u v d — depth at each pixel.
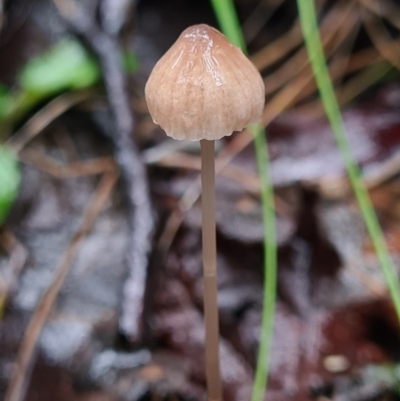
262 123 0.25
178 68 0.15
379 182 0.23
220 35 0.15
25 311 0.21
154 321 0.20
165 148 0.24
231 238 0.22
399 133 0.24
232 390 0.19
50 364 0.20
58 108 0.26
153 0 0.29
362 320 0.20
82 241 0.22
